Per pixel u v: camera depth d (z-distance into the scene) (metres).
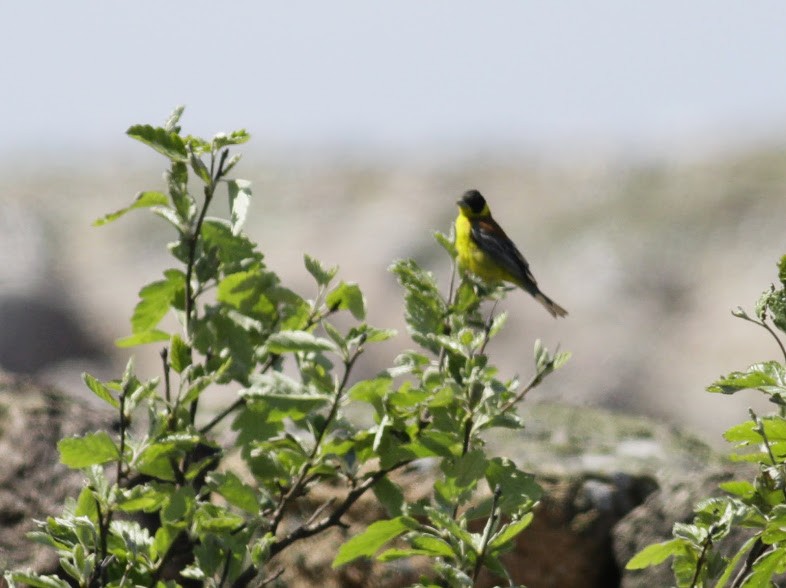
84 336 36.72
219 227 6.94
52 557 9.86
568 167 51.53
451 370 7.02
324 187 51.41
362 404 13.12
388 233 44.28
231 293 7.02
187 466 7.04
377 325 35.62
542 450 12.16
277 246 45.12
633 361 34.91
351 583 10.04
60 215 47.16
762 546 6.46
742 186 45.59
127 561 6.71
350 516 10.32
